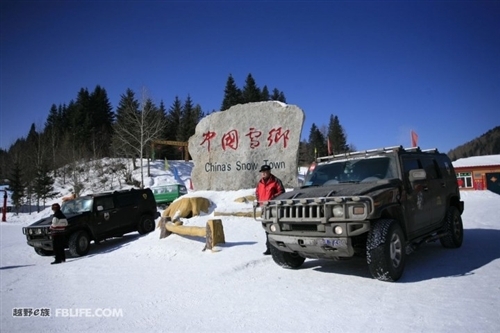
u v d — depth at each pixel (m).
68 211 12.18
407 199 5.46
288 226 5.26
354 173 5.91
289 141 14.77
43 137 61.91
